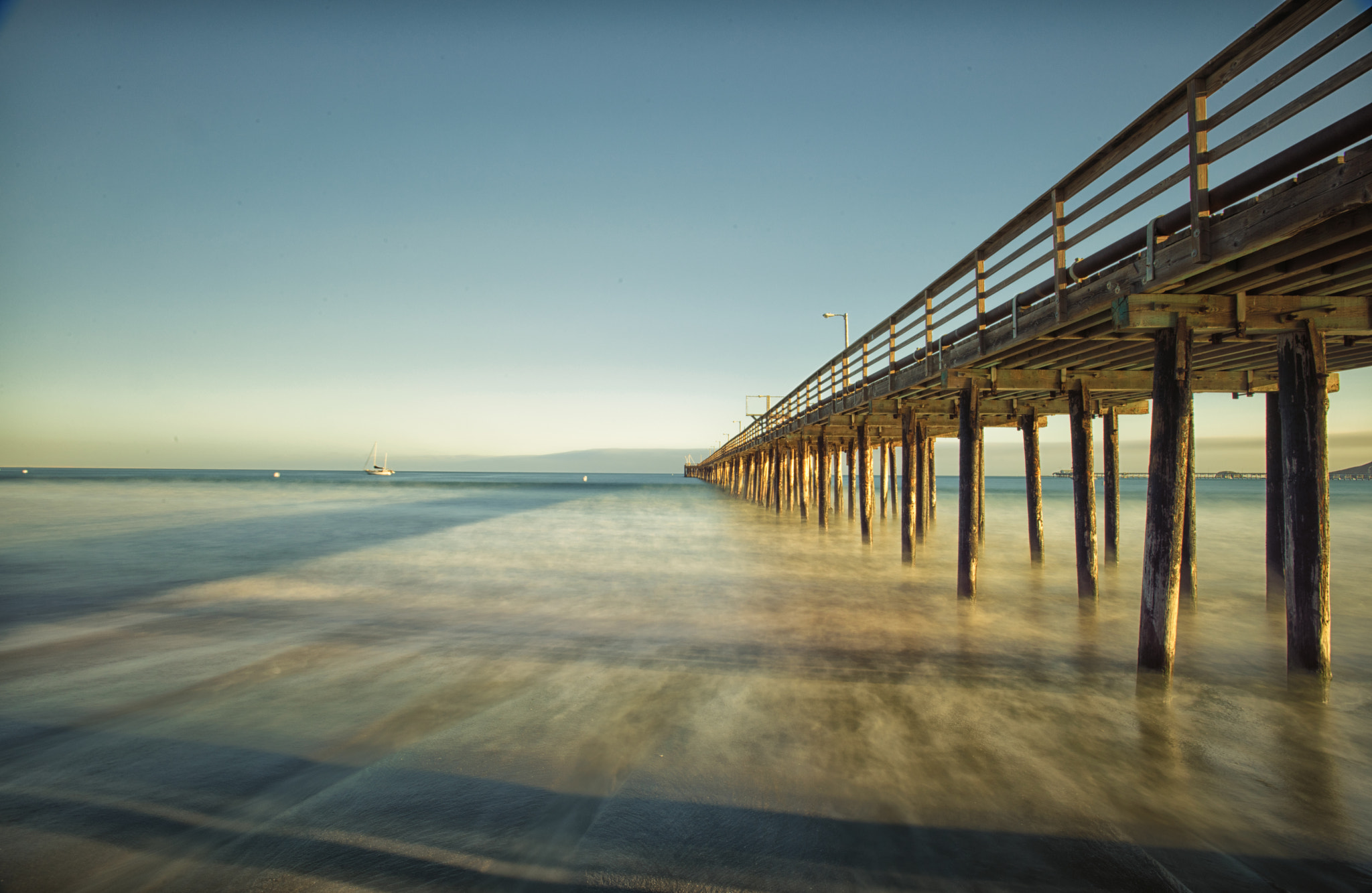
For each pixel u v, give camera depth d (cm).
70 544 1603
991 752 434
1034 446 1300
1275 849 326
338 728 464
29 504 3164
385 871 296
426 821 340
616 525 2344
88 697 521
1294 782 398
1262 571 1312
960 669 624
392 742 439
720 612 884
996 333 751
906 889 288
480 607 912
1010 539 1938
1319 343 535
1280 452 877
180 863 301
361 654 656
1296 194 360
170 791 368
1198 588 1107
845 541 1798
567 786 379
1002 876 299
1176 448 539
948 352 902
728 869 302
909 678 595
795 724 480
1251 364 858
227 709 498
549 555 1495
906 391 1078
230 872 294
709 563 1370
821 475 2050
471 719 482
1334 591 1082
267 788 373
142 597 962
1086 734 468
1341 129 328
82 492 4794
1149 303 523
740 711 505
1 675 577
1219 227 422
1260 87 394
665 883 291
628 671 606
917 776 397
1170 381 540
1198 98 440
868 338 1227
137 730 455
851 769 406
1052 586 1105
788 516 2759
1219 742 457
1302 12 370
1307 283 497
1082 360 826
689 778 392
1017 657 670
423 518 2656
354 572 1223
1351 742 458
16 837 319
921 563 1373
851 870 302
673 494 5675
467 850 314
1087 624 820
